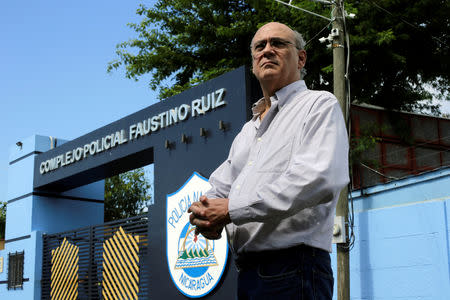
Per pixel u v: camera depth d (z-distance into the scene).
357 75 13.64
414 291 7.27
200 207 1.96
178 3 17.62
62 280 11.91
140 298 10.34
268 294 1.94
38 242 12.67
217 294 7.77
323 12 12.48
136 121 10.12
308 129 1.97
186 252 8.35
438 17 13.37
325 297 1.97
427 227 7.25
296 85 2.23
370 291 7.82
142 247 9.70
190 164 8.77
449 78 14.59
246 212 1.89
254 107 2.43
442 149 14.14
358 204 9.10
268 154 2.09
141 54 18.05
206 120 8.63
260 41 2.32
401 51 13.83
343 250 7.45
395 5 13.39
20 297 12.80
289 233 1.96
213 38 16.91
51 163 12.49
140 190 24.00
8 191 14.04
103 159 10.81
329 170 1.83
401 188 8.60
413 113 14.19
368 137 12.68
